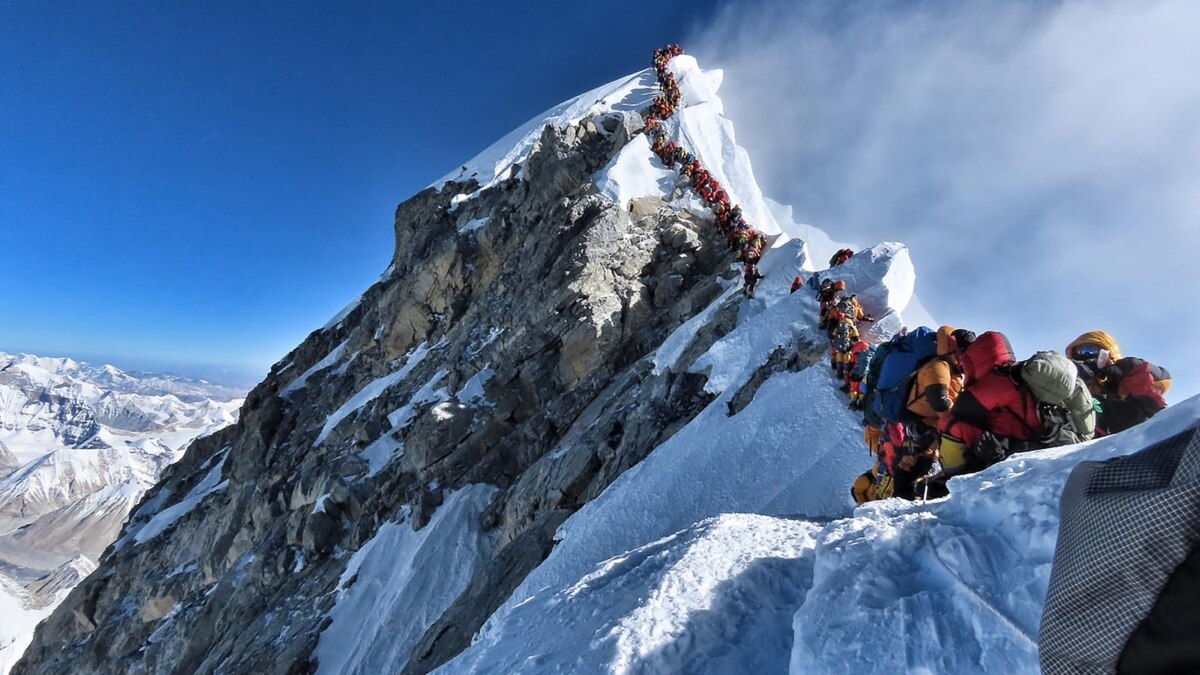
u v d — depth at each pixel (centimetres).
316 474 2641
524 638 423
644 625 323
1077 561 129
